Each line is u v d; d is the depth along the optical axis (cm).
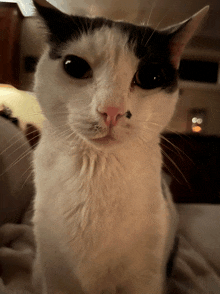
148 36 15
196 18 16
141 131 15
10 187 25
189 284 18
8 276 19
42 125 18
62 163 16
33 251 21
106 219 15
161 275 17
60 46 15
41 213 16
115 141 14
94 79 14
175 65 17
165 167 27
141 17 25
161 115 16
